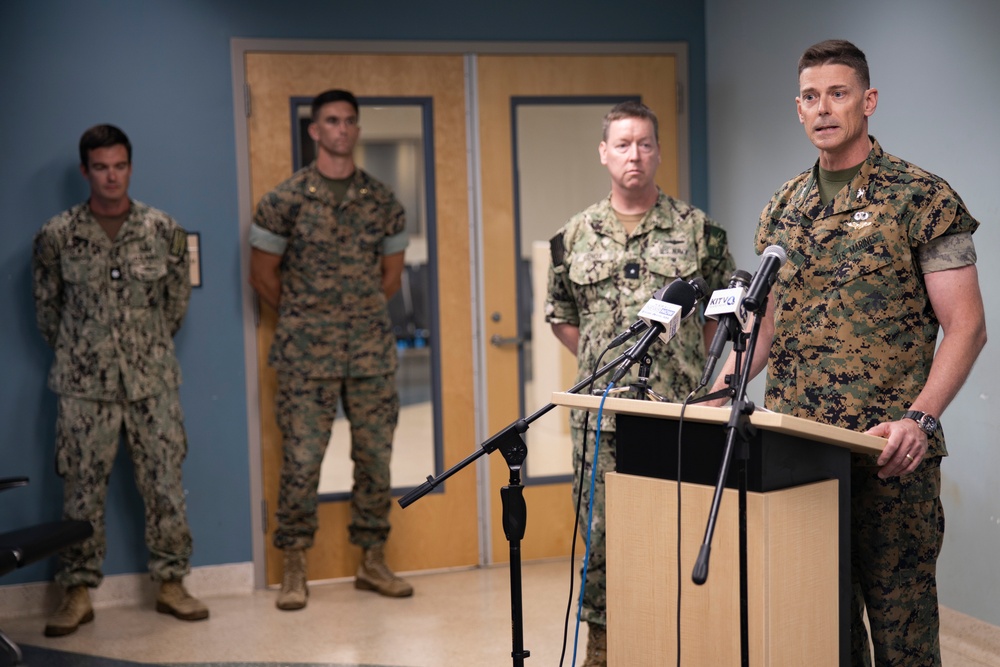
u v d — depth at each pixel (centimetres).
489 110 470
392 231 441
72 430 403
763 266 199
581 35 477
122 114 436
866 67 238
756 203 449
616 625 227
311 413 431
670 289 225
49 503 434
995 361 330
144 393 408
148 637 393
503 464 478
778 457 204
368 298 436
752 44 447
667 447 219
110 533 439
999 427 330
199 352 448
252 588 455
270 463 455
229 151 446
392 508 470
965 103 335
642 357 226
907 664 242
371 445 440
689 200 493
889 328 237
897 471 217
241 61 445
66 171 431
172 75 439
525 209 478
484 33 468
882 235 235
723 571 206
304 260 428
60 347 405
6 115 425
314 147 456
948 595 356
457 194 470
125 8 433
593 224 338
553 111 478
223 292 448
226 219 447
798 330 247
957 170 341
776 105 430
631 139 325
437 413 474
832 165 243
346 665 358
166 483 414
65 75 429
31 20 425
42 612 430
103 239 404
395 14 459
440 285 471
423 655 366
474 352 476
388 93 461
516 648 239
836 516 214
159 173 440
